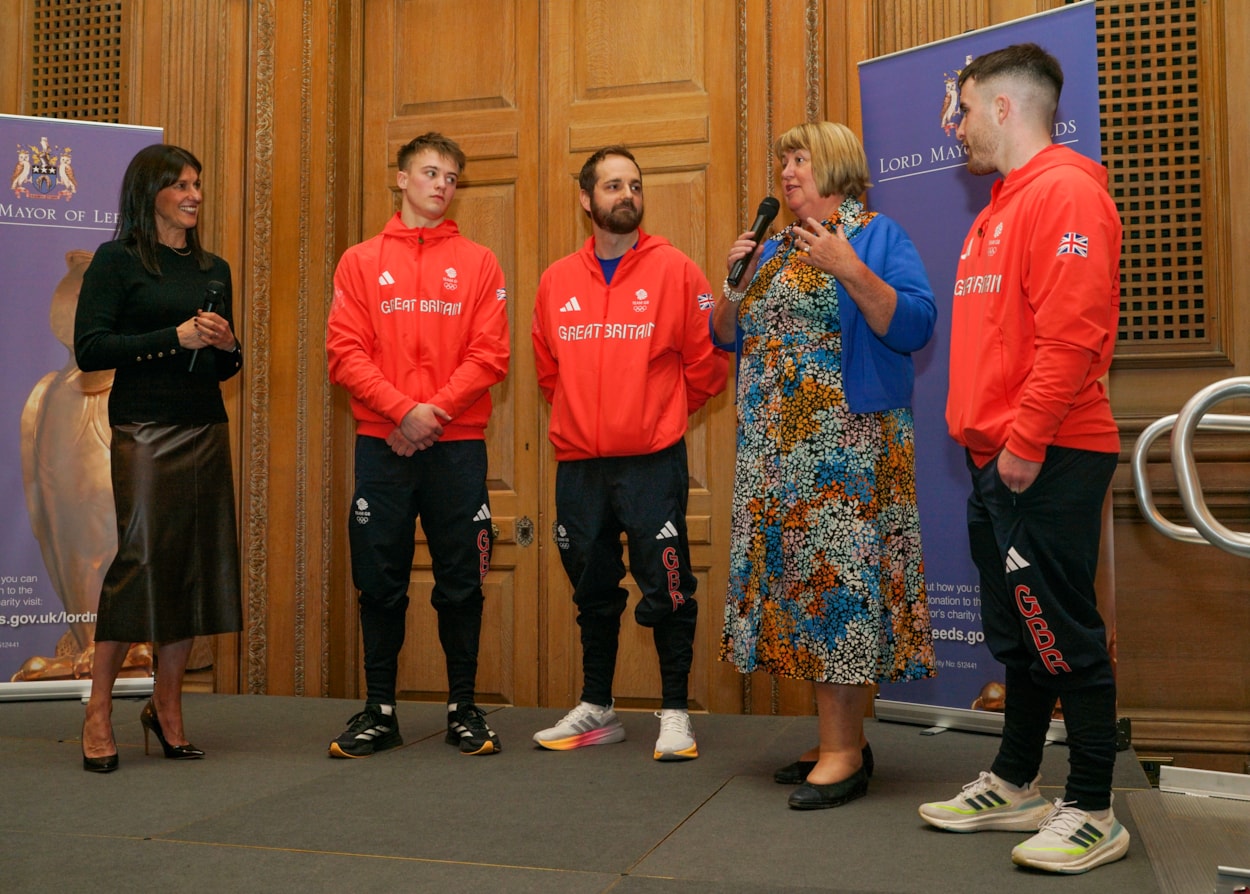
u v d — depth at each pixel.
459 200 4.17
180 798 2.46
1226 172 3.41
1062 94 3.04
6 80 4.46
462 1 4.20
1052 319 1.89
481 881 1.86
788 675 2.36
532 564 4.01
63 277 3.93
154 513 2.78
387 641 3.04
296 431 4.14
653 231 3.93
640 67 3.99
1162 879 1.84
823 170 2.50
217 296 2.81
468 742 2.93
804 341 2.42
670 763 2.82
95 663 2.79
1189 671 3.37
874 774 2.68
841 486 2.35
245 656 4.14
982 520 2.13
